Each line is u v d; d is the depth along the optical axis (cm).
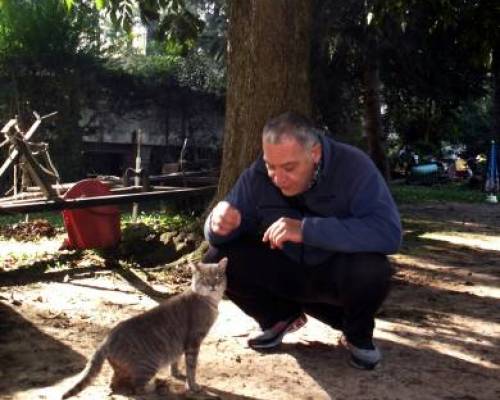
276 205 385
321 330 472
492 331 497
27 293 555
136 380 327
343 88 1608
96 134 1627
